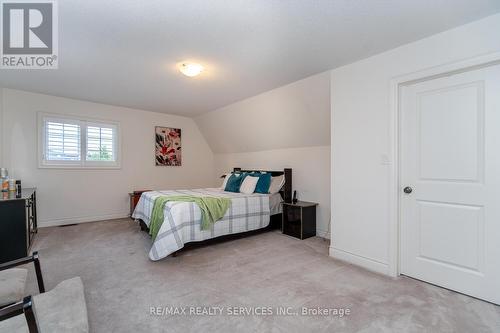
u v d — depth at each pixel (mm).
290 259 2783
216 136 5672
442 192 2154
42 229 3961
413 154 2324
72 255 2855
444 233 2145
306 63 2705
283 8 1751
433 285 2188
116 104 4621
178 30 2047
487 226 1929
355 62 2648
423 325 1631
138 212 3953
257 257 2842
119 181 4832
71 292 1530
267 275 2369
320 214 3764
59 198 4227
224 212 3270
